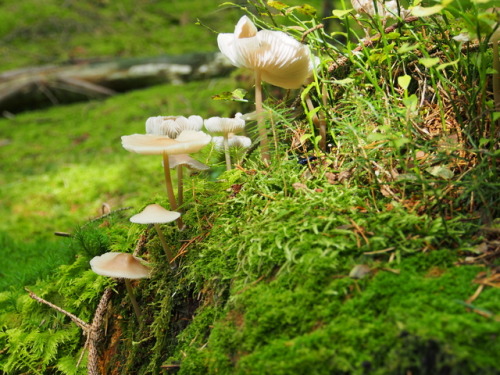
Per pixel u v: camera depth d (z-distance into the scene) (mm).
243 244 251
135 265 273
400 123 264
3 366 308
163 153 261
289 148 306
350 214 245
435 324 198
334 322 213
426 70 293
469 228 232
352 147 276
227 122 296
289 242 238
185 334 255
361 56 300
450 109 279
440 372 192
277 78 289
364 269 222
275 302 226
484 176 235
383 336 203
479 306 201
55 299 329
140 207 328
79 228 350
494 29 229
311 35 300
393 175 256
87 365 298
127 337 290
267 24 302
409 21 293
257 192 275
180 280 272
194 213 287
